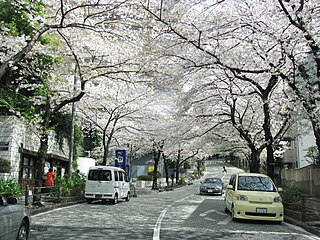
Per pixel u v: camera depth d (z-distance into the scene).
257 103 20.14
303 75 10.54
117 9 11.73
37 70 15.09
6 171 16.31
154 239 7.93
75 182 18.06
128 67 15.77
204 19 11.75
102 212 13.25
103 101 21.25
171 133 21.81
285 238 8.48
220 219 11.88
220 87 17.70
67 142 24.11
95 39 14.67
